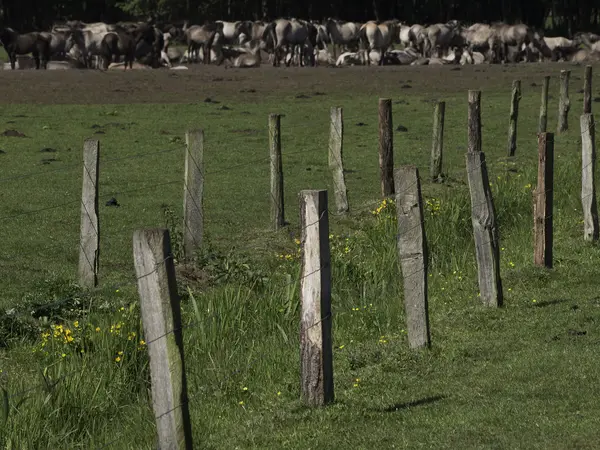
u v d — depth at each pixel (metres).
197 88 57.97
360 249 20.95
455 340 15.02
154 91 56.25
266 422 11.75
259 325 15.88
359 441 11.00
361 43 86.12
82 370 12.91
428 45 94.25
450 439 10.89
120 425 12.33
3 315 15.81
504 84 60.34
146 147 36.66
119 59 82.44
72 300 16.64
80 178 30.25
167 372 9.31
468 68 74.38
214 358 14.29
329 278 11.92
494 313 16.38
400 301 17.52
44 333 15.21
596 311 16.20
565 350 14.05
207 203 27.09
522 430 11.02
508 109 47.25
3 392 12.10
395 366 13.79
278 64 87.19
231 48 89.56
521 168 31.67
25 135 38.97
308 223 11.77
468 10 140.25
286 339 15.06
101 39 79.06
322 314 11.91
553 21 138.75
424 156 34.53
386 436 11.09
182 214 25.70
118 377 13.18
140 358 13.68
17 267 19.95
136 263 9.28
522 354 14.06
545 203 19.14
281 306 16.42
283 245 22.70
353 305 17.30
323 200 11.73
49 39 78.25
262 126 42.56
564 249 21.28
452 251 21.11
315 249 11.77
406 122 43.06
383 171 26.45
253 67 81.25
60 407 12.25
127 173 31.52
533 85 58.97
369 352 14.47
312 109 48.62
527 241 22.03
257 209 26.56
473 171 16.67
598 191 27.41
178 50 93.38
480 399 12.23
